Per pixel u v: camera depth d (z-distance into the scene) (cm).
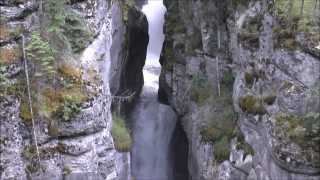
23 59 2239
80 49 2439
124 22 3064
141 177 3189
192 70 3097
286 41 2305
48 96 2306
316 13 2275
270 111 2370
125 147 2642
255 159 2477
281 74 2344
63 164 2328
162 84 3366
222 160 2680
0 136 2162
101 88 2412
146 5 3762
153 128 3306
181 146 3266
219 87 2948
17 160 2208
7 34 2198
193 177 2978
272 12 2412
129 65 3347
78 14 2416
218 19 2908
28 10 2262
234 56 2822
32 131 2259
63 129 2308
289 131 2230
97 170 2400
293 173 2223
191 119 3038
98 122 2369
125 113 3238
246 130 2564
